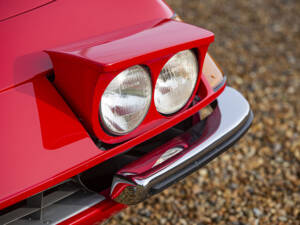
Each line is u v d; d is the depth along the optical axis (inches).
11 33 58.3
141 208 90.6
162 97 57.0
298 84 139.9
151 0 69.4
